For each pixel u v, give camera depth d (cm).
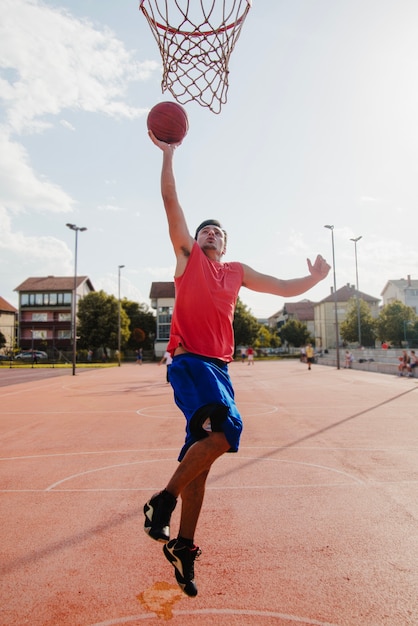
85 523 414
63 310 7431
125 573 318
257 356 7631
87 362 6369
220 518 421
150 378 2859
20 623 257
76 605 275
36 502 477
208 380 241
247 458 662
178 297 261
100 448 763
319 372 3269
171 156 279
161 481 554
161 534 214
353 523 405
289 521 412
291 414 1147
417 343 6022
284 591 288
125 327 7156
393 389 1845
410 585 294
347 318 6719
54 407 1379
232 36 373
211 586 296
